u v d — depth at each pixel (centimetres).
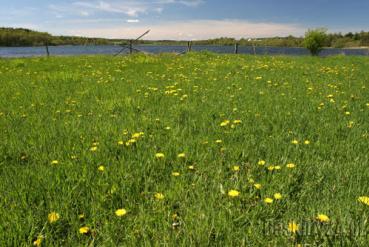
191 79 939
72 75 1031
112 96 706
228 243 229
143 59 1692
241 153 390
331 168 344
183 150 396
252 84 863
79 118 540
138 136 430
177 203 288
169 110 582
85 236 244
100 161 362
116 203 287
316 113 570
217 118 534
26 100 675
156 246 224
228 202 283
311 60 1831
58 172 332
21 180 316
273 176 327
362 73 1162
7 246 229
